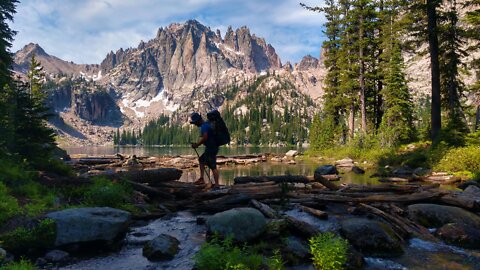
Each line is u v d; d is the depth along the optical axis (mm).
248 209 7156
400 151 27766
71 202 9109
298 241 6723
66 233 6254
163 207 9844
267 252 6180
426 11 23578
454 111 28344
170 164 31469
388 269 5699
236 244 6422
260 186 10742
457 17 23719
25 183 9398
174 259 5984
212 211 9492
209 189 10938
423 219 8148
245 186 10844
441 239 7227
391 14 32688
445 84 30453
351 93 36656
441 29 22719
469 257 6246
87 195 9047
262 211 8508
